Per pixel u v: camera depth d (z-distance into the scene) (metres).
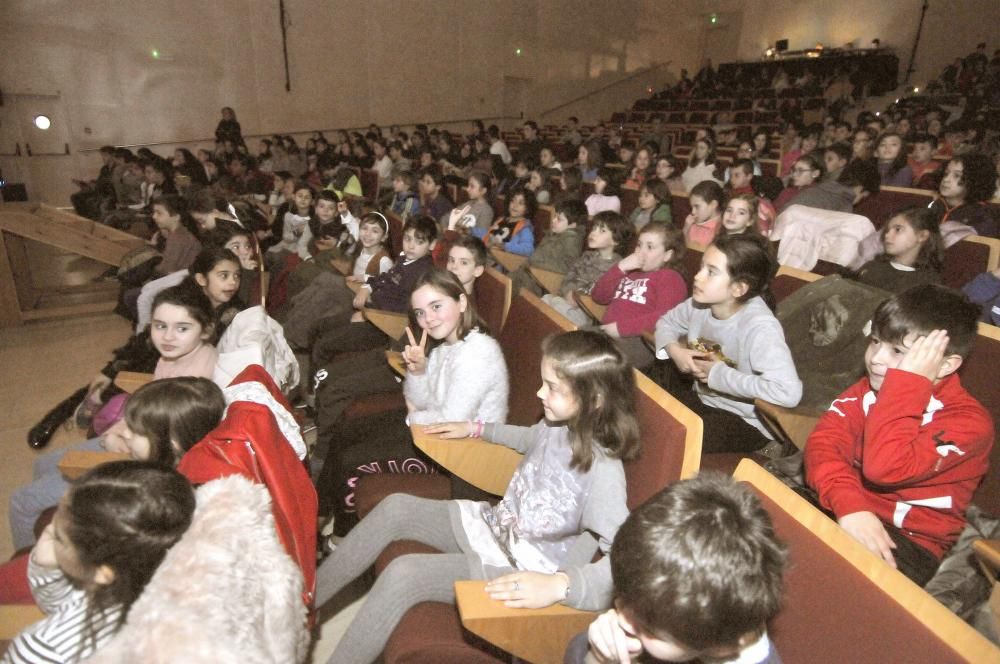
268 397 1.57
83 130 9.48
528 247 3.93
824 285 1.95
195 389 1.45
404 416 2.15
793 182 4.12
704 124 11.77
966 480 1.27
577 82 14.65
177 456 1.43
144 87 9.70
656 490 1.25
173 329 1.94
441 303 1.82
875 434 1.23
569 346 1.26
